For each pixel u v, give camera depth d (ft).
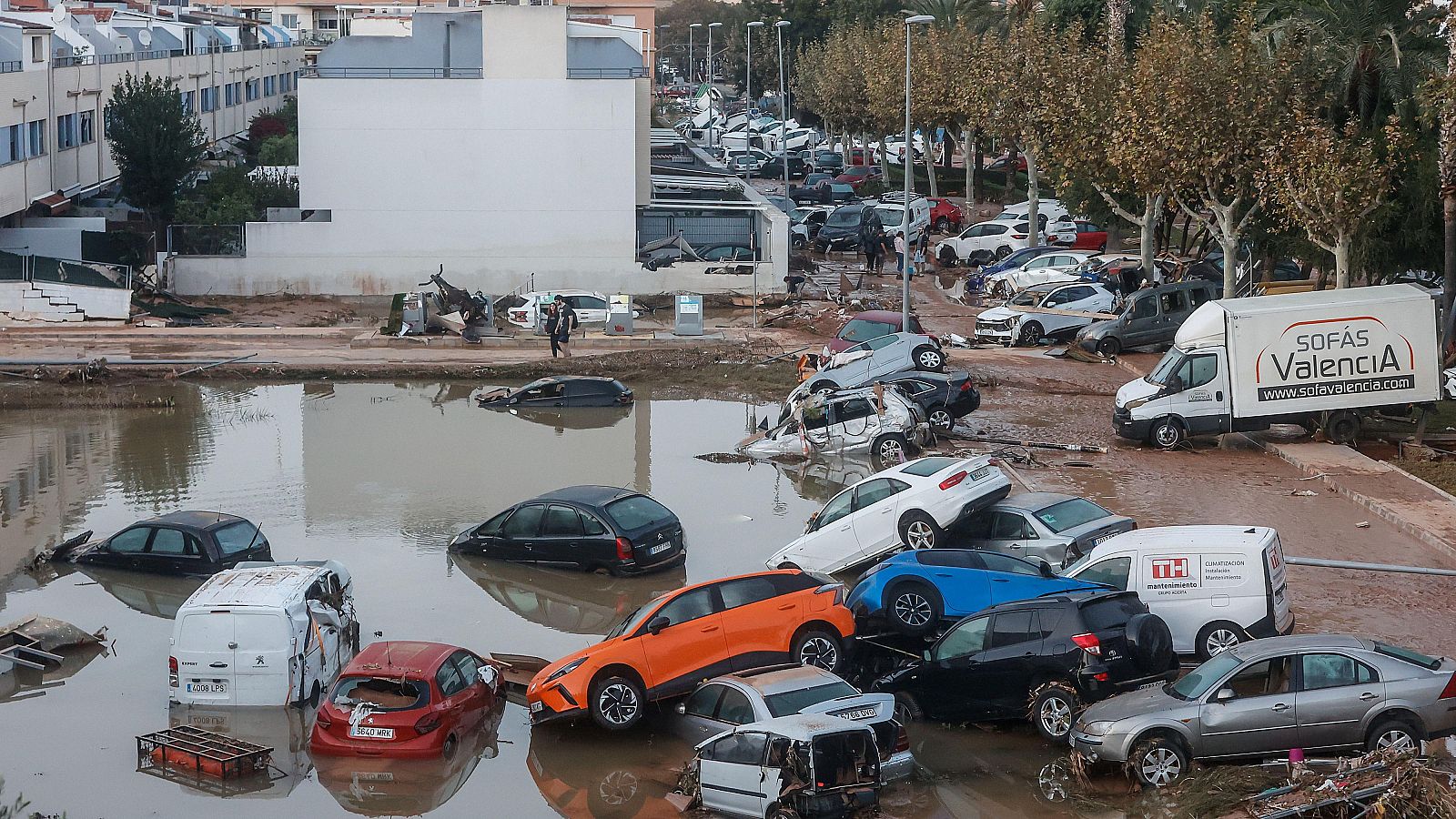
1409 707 47.47
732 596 58.18
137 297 159.33
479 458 100.94
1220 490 88.63
